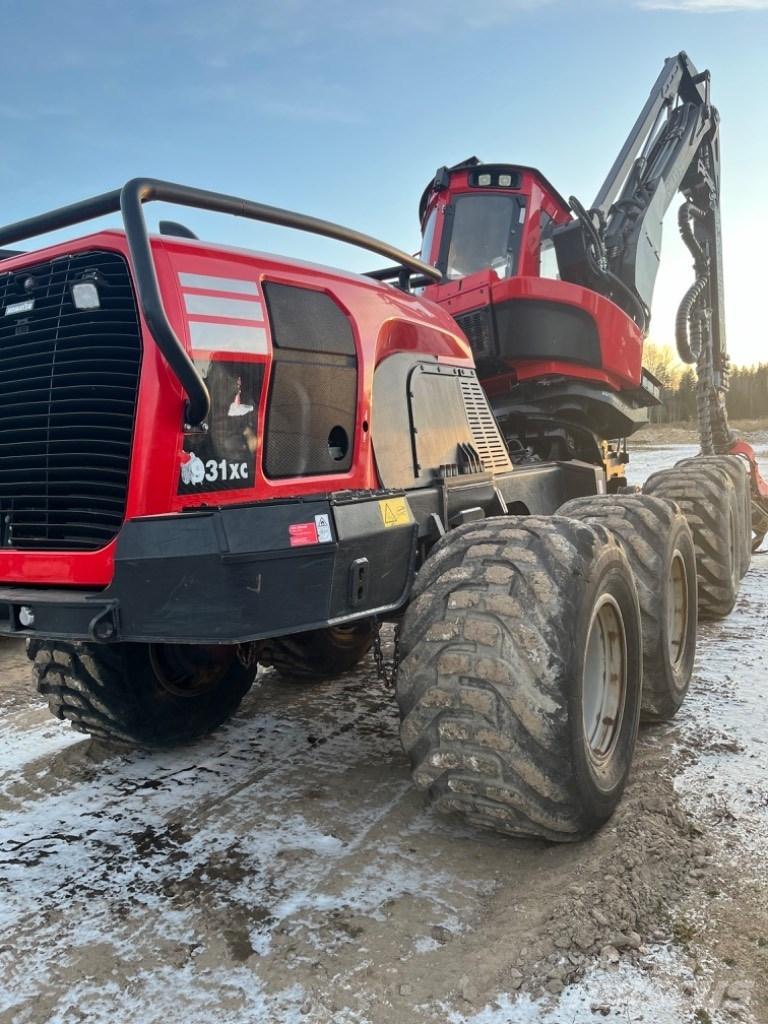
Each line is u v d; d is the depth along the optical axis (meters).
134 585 2.23
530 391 5.71
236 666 3.56
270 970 1.91
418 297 3.84
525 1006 1.75
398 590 2.59
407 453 3.33
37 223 2.52
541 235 6.00
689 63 7.41
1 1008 1.82
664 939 1.97
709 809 2.61
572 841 2.36
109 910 2.19
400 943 1.99
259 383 2.62
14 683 4.45
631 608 2.74
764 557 7.64
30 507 2.57
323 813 2.72
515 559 2.30
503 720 2.15
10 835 2.62
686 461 6.14
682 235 7.18
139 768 3.14
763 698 3.68
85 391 2.45
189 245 2.54
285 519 2.20
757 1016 1.71
